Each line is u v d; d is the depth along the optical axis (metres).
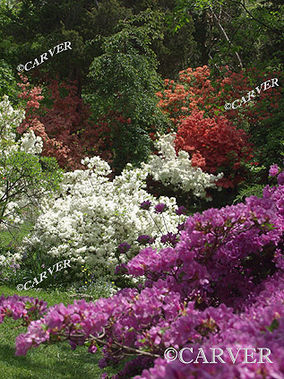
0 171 7.55
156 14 17.12
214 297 3.55
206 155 12.93
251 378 1.78
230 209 3.34
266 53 15.32
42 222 7.64
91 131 15.01
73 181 8.98
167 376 1.79
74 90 16.45
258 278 3.74
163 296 3.04
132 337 3.04
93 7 17.77
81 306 2.71
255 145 12.41
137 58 14.55
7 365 4.11
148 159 14.17
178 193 13.32
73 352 4.84
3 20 17.58
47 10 16.84
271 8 14.50
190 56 21.27
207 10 18.47
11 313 3.01
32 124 14.13
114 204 7.68
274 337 2.06
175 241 4.69
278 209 3.78
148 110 14.34
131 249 7.46
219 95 13.04
